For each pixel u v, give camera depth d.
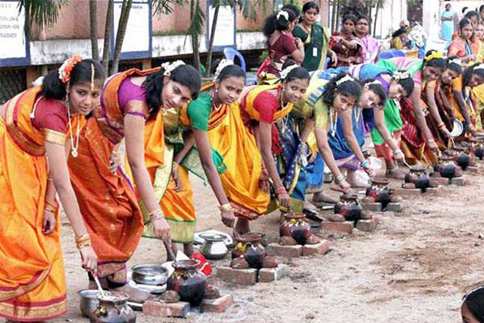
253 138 6.34
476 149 10.41
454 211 7.80
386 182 7.79
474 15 13.76
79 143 4.81
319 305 5.20
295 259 6.14
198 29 12.24
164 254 6.23
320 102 6.74
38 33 11.89
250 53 18.89
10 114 4.29
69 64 4.21
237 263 5.61
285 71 6.24
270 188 6.56
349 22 10.46
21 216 4.29
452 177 9.05
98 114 4.81
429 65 9.30
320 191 7.78
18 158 4.30
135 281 5.27
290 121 6.79
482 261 6.14
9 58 11.37
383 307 5.17
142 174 4.82
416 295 5.39
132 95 4.73
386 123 8.94
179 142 5.61
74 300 5.20
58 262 4.43
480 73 10.25
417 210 7.80
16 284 4.30
